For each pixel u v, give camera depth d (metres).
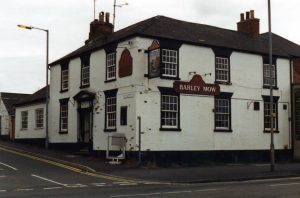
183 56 27.70
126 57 26.91
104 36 30.66
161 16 29.97
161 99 26.58
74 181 18.88
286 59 32.91
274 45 33.81
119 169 23.45
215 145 28.52
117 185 17.48
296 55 33.50
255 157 30.36
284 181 19.38
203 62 28.55
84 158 27.98
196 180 19.34
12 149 33.88
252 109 30.64
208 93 28.41
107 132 28.08
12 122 43.84
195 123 27.75
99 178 20.03
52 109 34.75
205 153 27.97
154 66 25.36
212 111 28.56
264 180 20.17
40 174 21.34
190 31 29.78
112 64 28.36
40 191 15.55
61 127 33.38
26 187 16.89
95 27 33.75
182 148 27.05
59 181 18.84
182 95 27.39
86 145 30.83
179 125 27.05
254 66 31.11
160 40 26.92
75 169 23.61
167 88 26.78
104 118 28.50
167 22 29.53
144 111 25.92
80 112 31.38
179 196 13.85
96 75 29.75
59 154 30.16
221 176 20.88
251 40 33.19
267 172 22.86
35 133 37.59
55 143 33.91
